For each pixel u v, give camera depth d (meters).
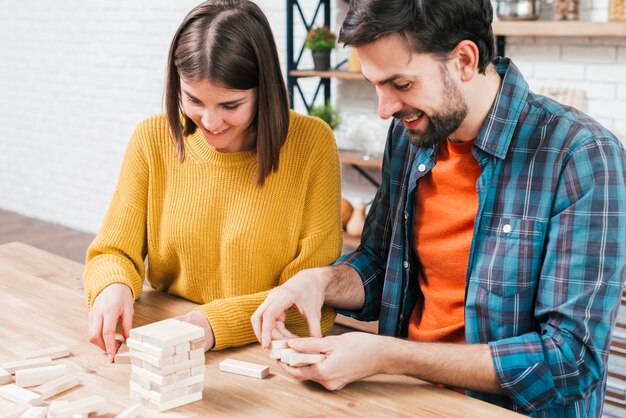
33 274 1.92
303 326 1.68
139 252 1.79
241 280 1.73
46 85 5.89
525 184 1.44
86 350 1.50
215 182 1.71
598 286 1.34
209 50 1.47
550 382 1.34
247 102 1.56
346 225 3.87
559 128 1.42
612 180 1.35
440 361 1.36
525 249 1.43
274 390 1.35
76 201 5.88
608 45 3.31
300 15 4.11
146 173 1.77
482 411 1.28
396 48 1.29
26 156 6.19
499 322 1.46
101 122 5.56
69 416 1.22
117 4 5.25
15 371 1.37
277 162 1.66
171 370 1.26
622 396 2.14
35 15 5.84
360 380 1.39
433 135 1.40
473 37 1.34
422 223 1.62
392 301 1.68
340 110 4.21
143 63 5.19
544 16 3.40
